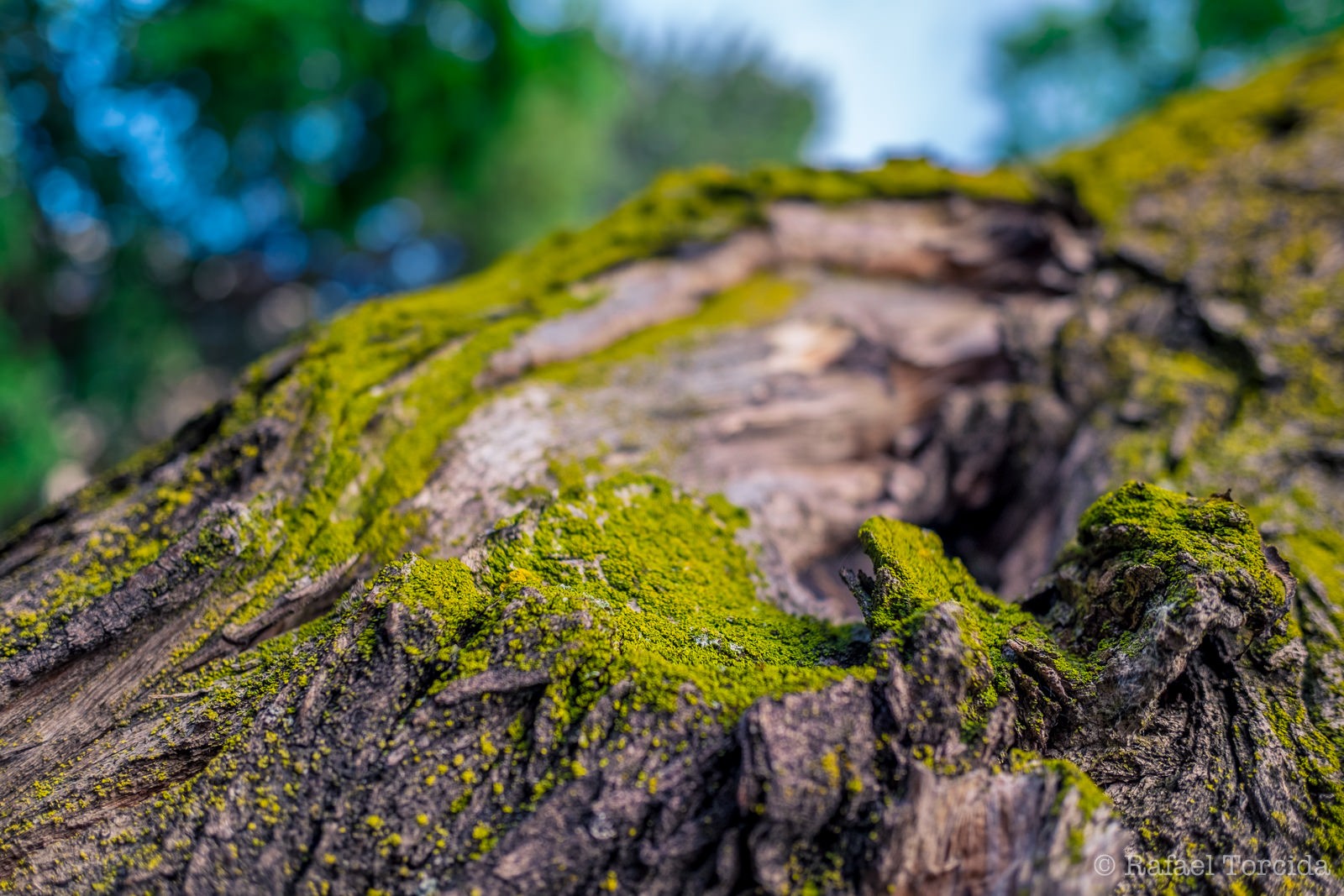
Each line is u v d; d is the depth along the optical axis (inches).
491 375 119.6
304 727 70.7
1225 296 142.6
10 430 259.6
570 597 78.2
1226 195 164.9
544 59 346.9
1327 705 82.7
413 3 314.8
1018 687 75.3
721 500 110.8
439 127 335.9
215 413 110.6
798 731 63.9
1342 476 110.1
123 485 109.5
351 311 124.2
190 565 86.2
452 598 77.4
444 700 69.1
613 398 122.3
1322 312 134.8
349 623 76.0
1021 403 135.3
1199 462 114.9
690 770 65.6
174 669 81.7
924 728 66.7
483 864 63.0
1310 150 168.9
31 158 282.7
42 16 252.7
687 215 159.6
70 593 86.6
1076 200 163.2
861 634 85.7
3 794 74.4
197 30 256.2
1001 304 152.6
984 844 61.6
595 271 144.5
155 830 68.6
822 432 132.3
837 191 163.8
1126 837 63.0
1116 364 135.9
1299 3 315.0
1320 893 68.7
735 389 129.9
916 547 89.0
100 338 311.0
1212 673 83.4
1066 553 94.3
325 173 325.4
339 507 96.0
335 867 63.9
